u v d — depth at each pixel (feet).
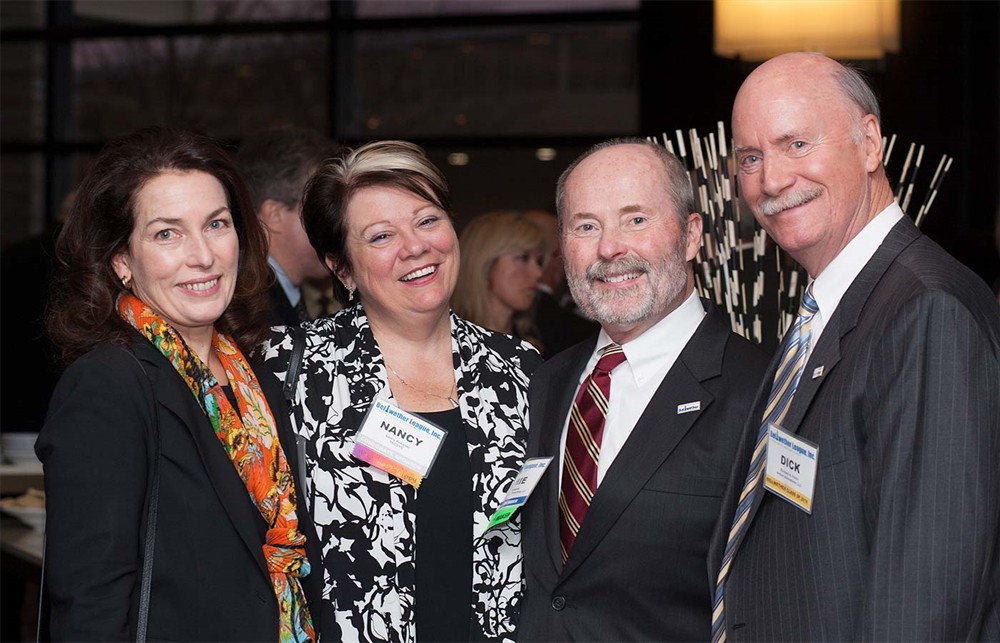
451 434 8.21
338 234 8.38
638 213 7.64
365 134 21.63
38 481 13.34
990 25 17.69
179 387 6.76
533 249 15.12
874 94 6.93
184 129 7.17
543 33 20.71
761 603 6.63
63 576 6.25
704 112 19.29
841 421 6.27
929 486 5.78
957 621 5.72
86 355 6.68
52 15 23.00
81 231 6.88
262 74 22.07
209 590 6.57
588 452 7.82
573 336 15.48
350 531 7.77
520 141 20.85
